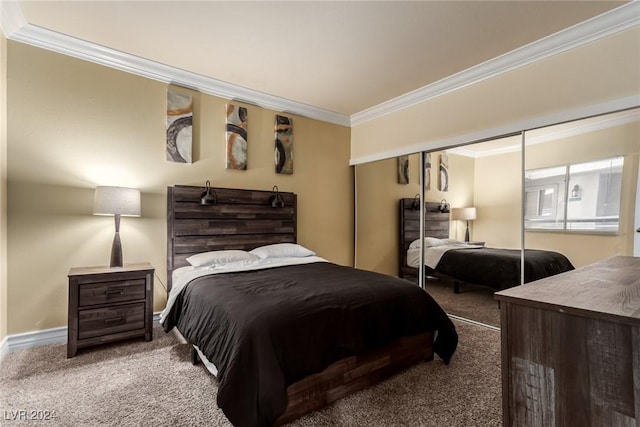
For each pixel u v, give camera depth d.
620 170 2.23
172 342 2.56
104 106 2.75
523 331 0.88
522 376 0.88
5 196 2.33
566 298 0.87
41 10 2.19
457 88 3.22
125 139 2.85
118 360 2.23
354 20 2.29
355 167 4.56
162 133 3.05
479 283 3.13
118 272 2.43
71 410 1.65
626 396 0.72
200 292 2.11
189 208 3.15
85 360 2.22
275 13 2.21
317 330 1.65
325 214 4.29
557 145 2.54
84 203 2.66
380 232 4.15
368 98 3.81
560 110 2.49
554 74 2.53
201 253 3.03
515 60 2.74
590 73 2.34
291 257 3.33
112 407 1.68
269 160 3.79
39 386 1.87
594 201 2.35
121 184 2.83
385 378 1.99
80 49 2.61
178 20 2.30
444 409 1.69
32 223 2.45
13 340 2.35
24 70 2.42
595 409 0.76
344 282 2.23
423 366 2.18
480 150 3.14
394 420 1.59
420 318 2.12
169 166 3.08
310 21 2.30
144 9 2.18
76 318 2.27
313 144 4.18
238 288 2.04
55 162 2.54
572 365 0.79
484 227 3.11
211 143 3.35
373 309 1.91
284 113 3.92
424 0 2.08
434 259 3.53
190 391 1.84
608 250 2.29
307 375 1.57
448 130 3.31
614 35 2.23
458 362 2.25
